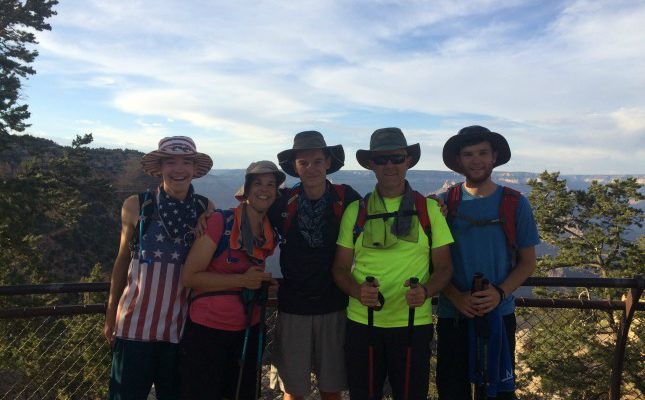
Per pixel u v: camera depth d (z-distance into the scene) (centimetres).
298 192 300
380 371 279
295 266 290
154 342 268
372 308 265
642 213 2147
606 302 338
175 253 271
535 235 275
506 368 268
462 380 285
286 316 298
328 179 306
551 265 2241
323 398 309
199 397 266
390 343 274
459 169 302
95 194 2106
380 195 286
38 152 1928
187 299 280
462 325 283
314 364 304
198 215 283
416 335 271
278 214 296
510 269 279
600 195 2270
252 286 269
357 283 274
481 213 280
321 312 292
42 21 2078
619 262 2112
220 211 278
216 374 271
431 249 276
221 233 272
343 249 284
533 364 1025
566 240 2305
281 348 301
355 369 279
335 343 296
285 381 298
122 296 273
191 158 278
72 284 309
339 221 290
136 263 269
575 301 340
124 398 263
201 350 268
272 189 278
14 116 1753
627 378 927
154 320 265
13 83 1820
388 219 274
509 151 281
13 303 1544
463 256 280
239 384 267
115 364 269
